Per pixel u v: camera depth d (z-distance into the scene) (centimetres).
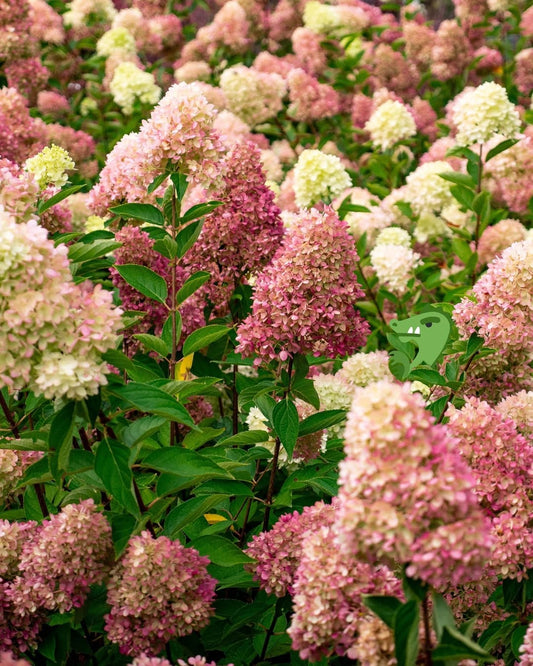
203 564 221
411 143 642
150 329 345
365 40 870
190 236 288
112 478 203
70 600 220
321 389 337
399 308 508
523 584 237
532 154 535
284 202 556
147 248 325
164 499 232
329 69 791
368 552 168
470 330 289
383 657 179
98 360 195
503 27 831
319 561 191
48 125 599
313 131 721
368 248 548
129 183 325
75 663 256
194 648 235
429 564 161
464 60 779
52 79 765
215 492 259
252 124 691
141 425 215
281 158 685
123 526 220
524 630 241
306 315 248
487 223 515
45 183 350
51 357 189
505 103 475
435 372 281
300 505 300
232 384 354
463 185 496
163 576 209
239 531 296
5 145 471
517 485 227
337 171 466
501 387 299
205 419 346
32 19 734
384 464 164
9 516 277
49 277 191
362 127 712
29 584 222
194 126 280
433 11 1034
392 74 779
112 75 732
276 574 232
